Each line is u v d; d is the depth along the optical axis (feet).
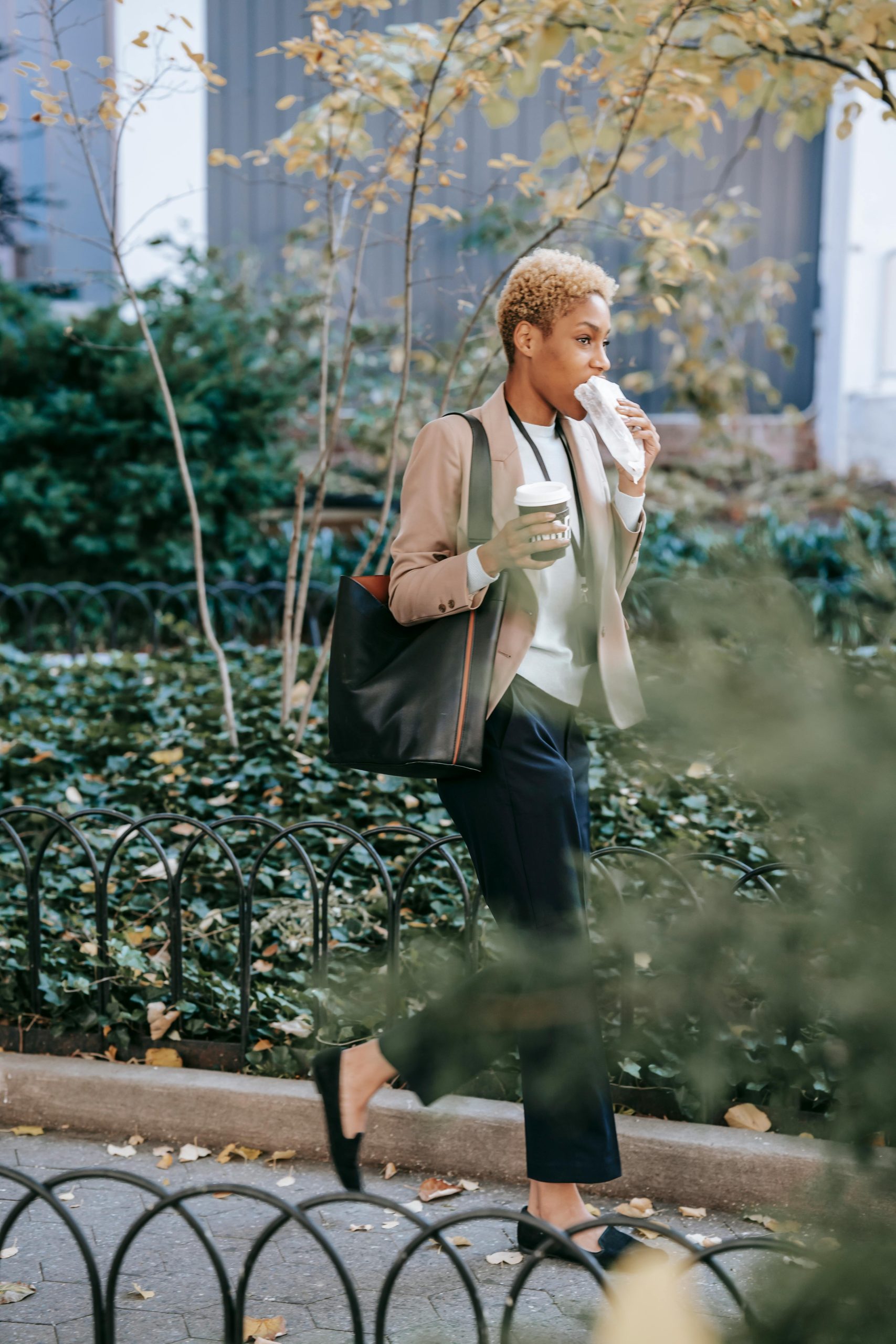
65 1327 7.86
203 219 39.75
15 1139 10.40
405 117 15.12
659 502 36.76
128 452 31.78
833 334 43.86
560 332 8.21
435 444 8.40
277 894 13.92
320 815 15.64
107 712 19.99
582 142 17.22
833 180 43.37
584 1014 4.38
